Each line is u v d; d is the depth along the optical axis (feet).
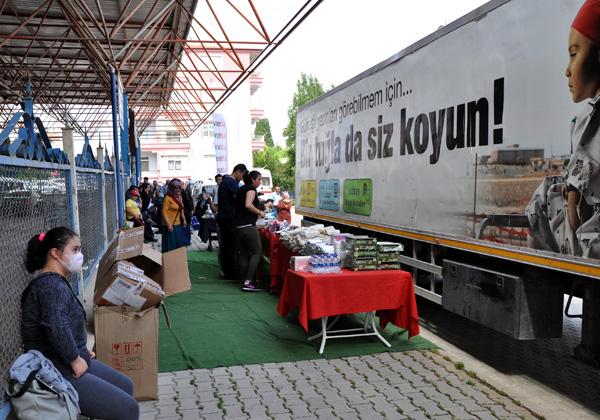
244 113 121.19
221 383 15.16
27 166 12.56
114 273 13.64
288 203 49.26
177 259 17.93
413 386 15.03
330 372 16.10
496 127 16.05
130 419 9.84
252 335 19.67
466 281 17.63
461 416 13.08
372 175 25.54
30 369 8.33
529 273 15.21
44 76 63.26
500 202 15.87
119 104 36.96
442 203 19.13
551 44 13.76
